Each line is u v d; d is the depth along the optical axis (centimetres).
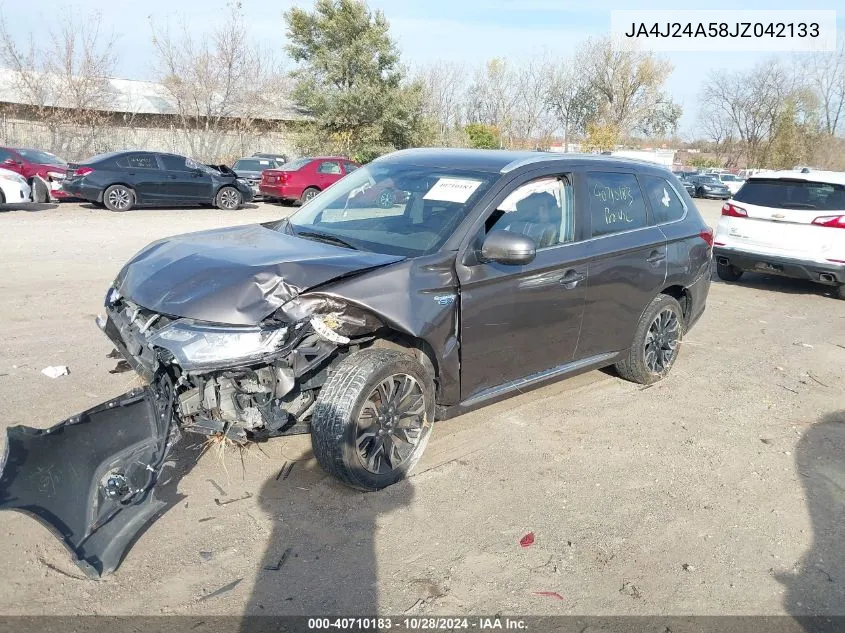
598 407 536
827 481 436
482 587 316
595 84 5422
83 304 752
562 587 320
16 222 1428
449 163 485
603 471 432
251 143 3659
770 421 529
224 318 341
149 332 362
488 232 426
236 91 3569
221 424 359
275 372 349
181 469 401
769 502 407
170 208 1956
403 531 355
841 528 383
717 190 3922
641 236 537
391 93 3466
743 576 336
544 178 474
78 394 493
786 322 862
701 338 764
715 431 504
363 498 383
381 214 454
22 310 713
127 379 526
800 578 337
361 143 3484
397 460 400
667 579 330
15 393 489
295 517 361
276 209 2094
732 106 6812
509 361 448
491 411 515
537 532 362
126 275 409
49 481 315
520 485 409
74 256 1045
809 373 656
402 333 395
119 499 320
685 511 392
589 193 504
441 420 435
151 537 338
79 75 3197
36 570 309
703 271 610
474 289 412
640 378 579
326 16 3469
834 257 945
